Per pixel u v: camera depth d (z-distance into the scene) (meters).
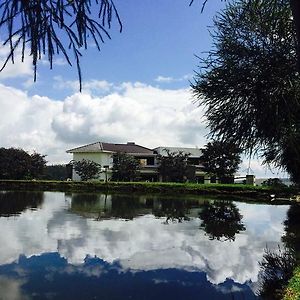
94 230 17.72
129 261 11.88
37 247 13.55
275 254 12.90
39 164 60.00
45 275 10.06
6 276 9.88
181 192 45.38
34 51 2.75
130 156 58.03
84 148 66.00
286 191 37.41
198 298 8.55
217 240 15.79
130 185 47.97
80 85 2.93
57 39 2.81
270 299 8.02
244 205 32.44
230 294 8.79
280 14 4.61
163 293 8.89
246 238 16.31
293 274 8.98
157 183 47.94
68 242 14.63
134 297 8.57
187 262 11.91
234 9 10.64
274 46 9.80
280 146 11.92
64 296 8.50
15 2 2.71
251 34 10.12
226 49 10.72
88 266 11.12
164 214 25.19
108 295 8.66
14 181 51.47
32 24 2.74
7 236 15.52
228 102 11.00
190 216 24.31
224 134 11.25
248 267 11.18
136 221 21.41
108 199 36.94
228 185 43.62
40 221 20.38
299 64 2.64
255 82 10.23
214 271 10.82
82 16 2.88
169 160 57.25
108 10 2.93
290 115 10.16
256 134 10.77
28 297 8.40
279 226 20.06
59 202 32.66
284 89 9.99
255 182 52.28
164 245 14.55
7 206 28.30
